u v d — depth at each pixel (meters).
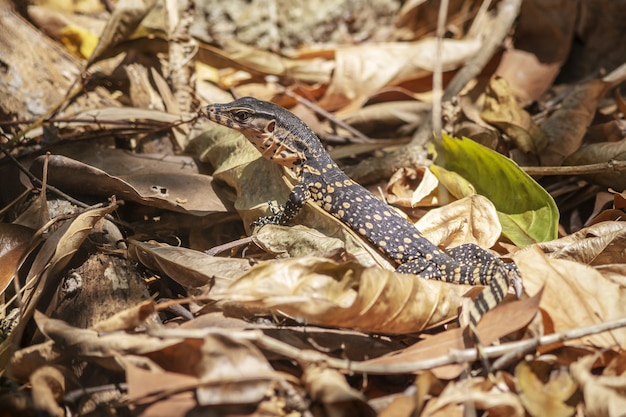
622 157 1.16
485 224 1.12
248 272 1.04
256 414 1.01
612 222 1.11
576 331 1.02
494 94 1.22
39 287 1.06
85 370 1.04
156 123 1.19
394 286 1.04
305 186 1.13
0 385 1.04
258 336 1.01
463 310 1.05
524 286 1.05
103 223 1.10
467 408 1.01
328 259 1.04
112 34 1.21
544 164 1.21
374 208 1.12
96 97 1.22
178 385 1.00
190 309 1.07
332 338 1.05
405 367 1.01
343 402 1.01
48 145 1.16
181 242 1.14
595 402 1.01
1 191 1.14
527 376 1.02
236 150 1.16
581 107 1.22
